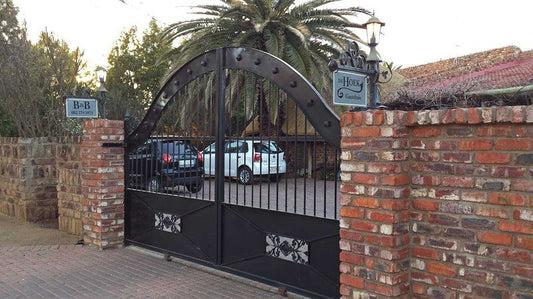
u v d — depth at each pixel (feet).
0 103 45.70
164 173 20.70
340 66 13.46
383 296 11.32
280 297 14.90
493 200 9.98
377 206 11.39
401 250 11.30
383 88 48.37
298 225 14.74
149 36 95.81
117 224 21.89
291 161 28.91
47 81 40.27
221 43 48.11
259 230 15.98
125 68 94.32
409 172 11.50
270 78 15.70
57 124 38.01
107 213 21.57
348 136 12.10
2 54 39.78
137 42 96.48
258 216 16.02
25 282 16.89
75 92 41.11
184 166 19.31
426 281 11.19
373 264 11.51
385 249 11.26
